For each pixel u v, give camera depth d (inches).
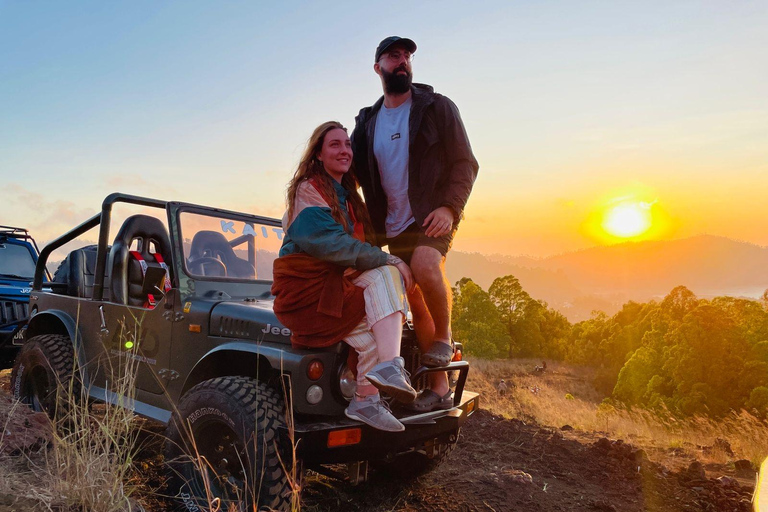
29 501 91.9
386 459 124.6
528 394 605.9
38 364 174.7
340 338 114.0
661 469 191.5
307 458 110.8
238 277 167.0
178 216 156.9
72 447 103.7
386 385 104.3
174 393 143.3
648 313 2903.5
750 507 158.2
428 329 134.6
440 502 146.5
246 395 112.9
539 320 3553.2
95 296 173.2
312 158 122.9
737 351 1457.9
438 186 136.8
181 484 118.5
